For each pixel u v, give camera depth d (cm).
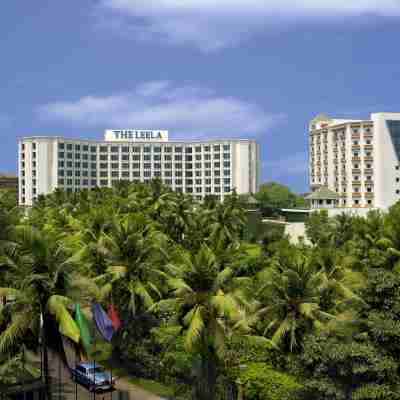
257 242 10862
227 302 3712
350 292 4903
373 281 3584
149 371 5075
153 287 5294
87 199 12838
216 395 4275
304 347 3828
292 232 11956
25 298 3503
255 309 4781
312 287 4806
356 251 6875
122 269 5297
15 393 3903
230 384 4319
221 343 3769
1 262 3972
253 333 4888
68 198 13538
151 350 5172
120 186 14212
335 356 3347
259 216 12781
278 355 4591
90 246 5706
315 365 3644
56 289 3619
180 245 8406
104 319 5362
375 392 3250
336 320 3794
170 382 4831
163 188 12106
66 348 5912
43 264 3622
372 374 3334
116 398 4619
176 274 4075
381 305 3569
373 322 3453
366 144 16625
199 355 4072
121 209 10075
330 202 14850
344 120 19050
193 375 4328
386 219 7150
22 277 3644
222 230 9025
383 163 16400
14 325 3472
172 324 4050
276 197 18450
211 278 3912
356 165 16788
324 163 18262
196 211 11406
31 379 4034
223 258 5528
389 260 5662
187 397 4416
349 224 9600
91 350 5553
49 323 3578
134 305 5203
